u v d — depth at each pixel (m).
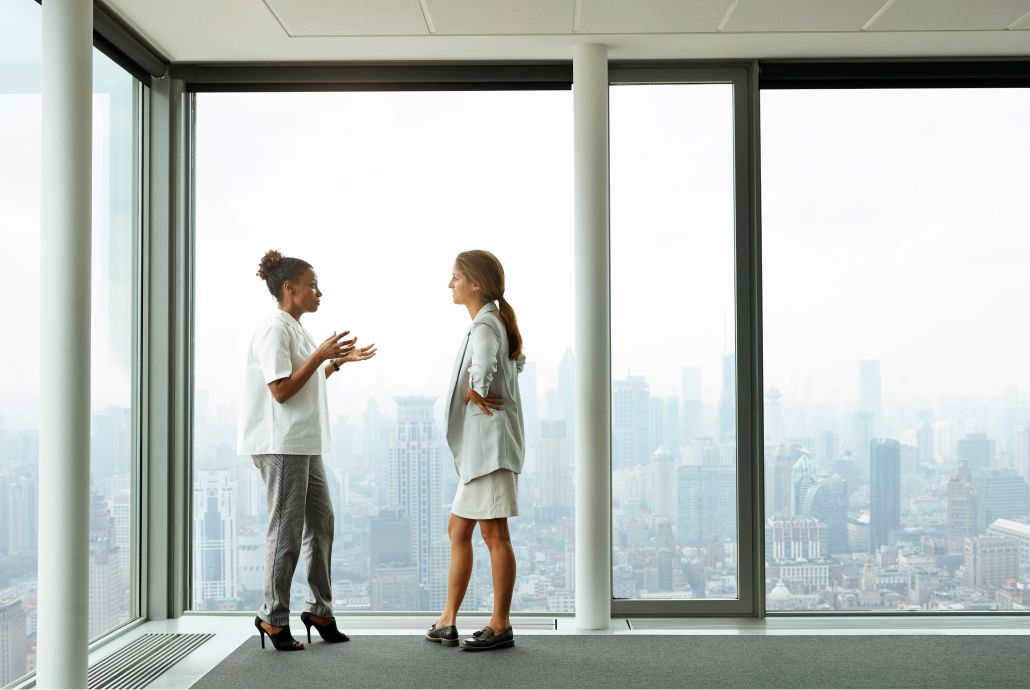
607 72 4.25
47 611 3.08
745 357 4.43
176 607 4.34
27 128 3.38
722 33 4.07
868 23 3.96
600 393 4.16
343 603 4.44
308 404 3.76
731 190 4.49
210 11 3.80
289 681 3.36
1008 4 3.76
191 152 4.51
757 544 4.37
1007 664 3.56
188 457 4.45
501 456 3.75
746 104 4.44
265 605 3.76
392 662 3.60
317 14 3.84
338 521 4.46
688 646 3.84
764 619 4.32
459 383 3.83
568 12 3.82
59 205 3.11
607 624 4.16
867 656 3.68
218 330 4.49
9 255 3.27
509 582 3.82
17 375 3.29
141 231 4.35
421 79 4.41
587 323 4.16
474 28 3.99
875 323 4.48
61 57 3.10
